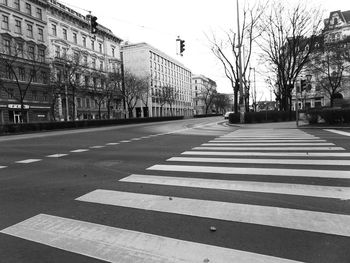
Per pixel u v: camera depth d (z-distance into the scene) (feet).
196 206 16.80
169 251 11.80
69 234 13.60
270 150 36.68
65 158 35.42
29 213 16.53
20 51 149.89
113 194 19.51
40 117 166.50
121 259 11.30
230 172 24.98
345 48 156.46
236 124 108.68
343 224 13.89
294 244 12.12
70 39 198.59
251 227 13.84
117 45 253.85
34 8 170.30
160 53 344.90
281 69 128.67
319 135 54.90
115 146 46.65
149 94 285.84
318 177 22.53
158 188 20.67
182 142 50.26
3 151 44.52
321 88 211.61
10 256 11.75
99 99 197.77
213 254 11.46
